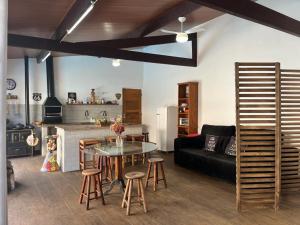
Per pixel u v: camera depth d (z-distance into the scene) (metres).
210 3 3.10
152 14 5.11
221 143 5.51
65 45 4.88
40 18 4.38
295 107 4.09
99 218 3.23
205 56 6.67
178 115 7.30
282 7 4.77
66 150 5.53
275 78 3.52
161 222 3.12
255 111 3.52
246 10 3.44
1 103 1.33
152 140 9.02
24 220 3.17
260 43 5.20
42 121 7.73
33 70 7.90
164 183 4.45
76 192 4.16
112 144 4.53
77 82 8.51
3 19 1.33
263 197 3.59
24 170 5.57
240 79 3.48
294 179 4.18
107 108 8.99
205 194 4.09
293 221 3.15
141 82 9.56
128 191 3.46
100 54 5.34
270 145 3.56
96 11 4.43
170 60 6.53
